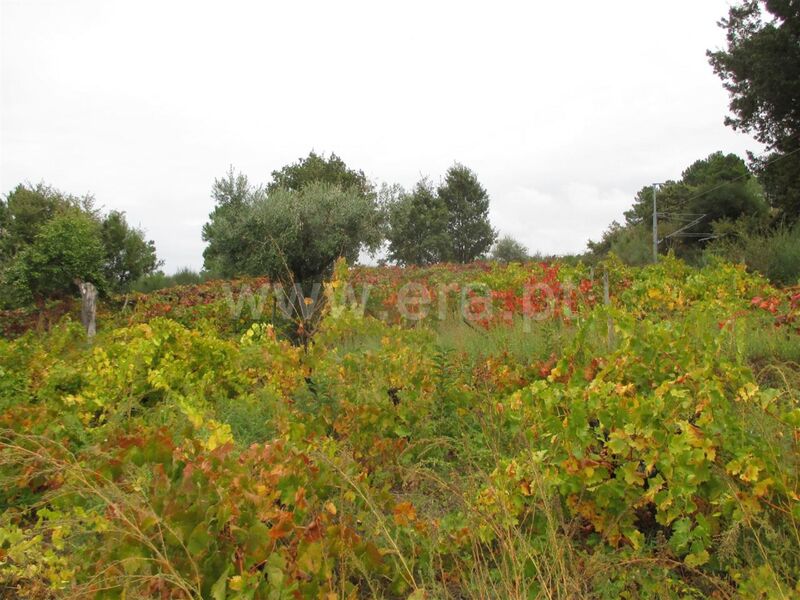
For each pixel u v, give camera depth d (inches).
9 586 103.7
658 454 103.2
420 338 256.5
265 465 101.6
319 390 170.1
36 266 516.1
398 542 110.6
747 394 108.0
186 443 100.3
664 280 316.8
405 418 162.1
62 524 95.5
